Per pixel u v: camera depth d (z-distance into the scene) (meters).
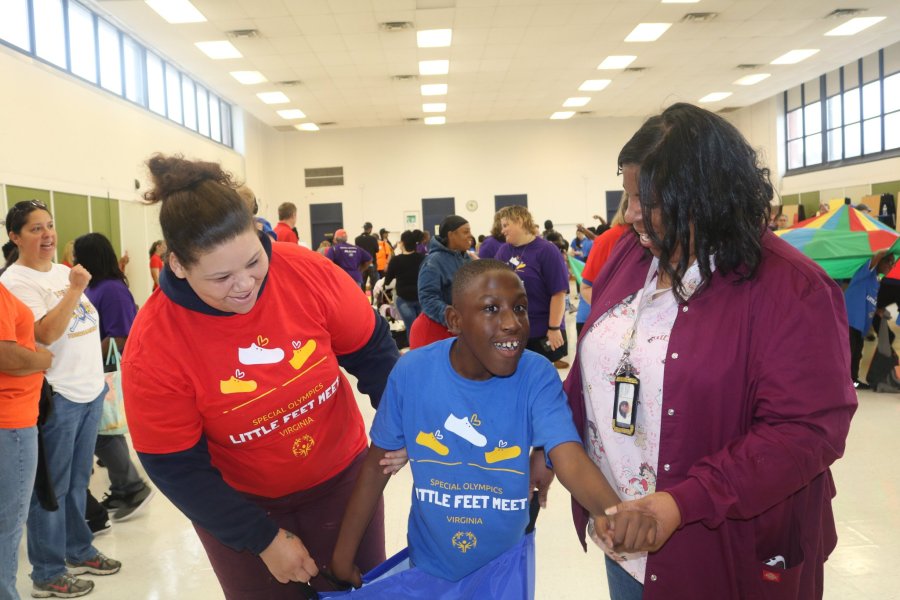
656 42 10.49
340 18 8.89
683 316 1.05
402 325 5.69
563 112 16.06
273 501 1.45
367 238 11.67
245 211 1.10
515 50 10.65
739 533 1.06
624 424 1.12
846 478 3.17
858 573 2.35
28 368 1.93
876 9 9.38
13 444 1.95
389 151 17.53
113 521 3.10
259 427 1.30
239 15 8.68
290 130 17.22
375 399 1.52
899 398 4.45
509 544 1.22
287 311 1.29
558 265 3.76
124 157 9.45
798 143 16.12
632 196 1.06
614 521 0.87
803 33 10.33
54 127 7.60
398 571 1.33
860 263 4.49
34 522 2.39
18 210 2.41
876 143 13.66
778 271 0.98
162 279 1.21
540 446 1.17
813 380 0.93
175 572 2.61
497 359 1.11
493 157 17.56
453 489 1.21
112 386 3.02
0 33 6.83
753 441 0.94
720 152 0.95
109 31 9.41
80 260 3.14
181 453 1.23
